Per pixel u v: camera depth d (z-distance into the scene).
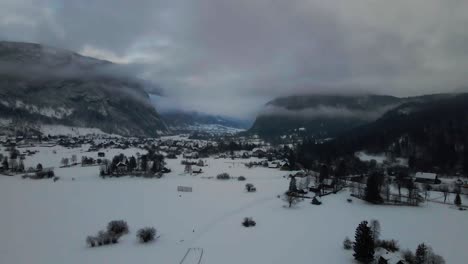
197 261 85.06
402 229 109.38
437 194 161.62
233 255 88.62
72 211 129.50
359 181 185.25
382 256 83.50
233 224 114.25
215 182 193.62
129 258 86.56
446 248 94.00
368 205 140.25
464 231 107.75
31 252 90.62
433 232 106.69
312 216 124.06
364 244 83.00
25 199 148.88
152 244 96.06
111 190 169.88
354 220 119.38
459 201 139.12
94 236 101.44
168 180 199.50
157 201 146.38
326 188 172.00
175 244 96.19
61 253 89.88
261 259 86.19
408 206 138.88
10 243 96.94
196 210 131.62
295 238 101.12
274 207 136.88
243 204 141.50
